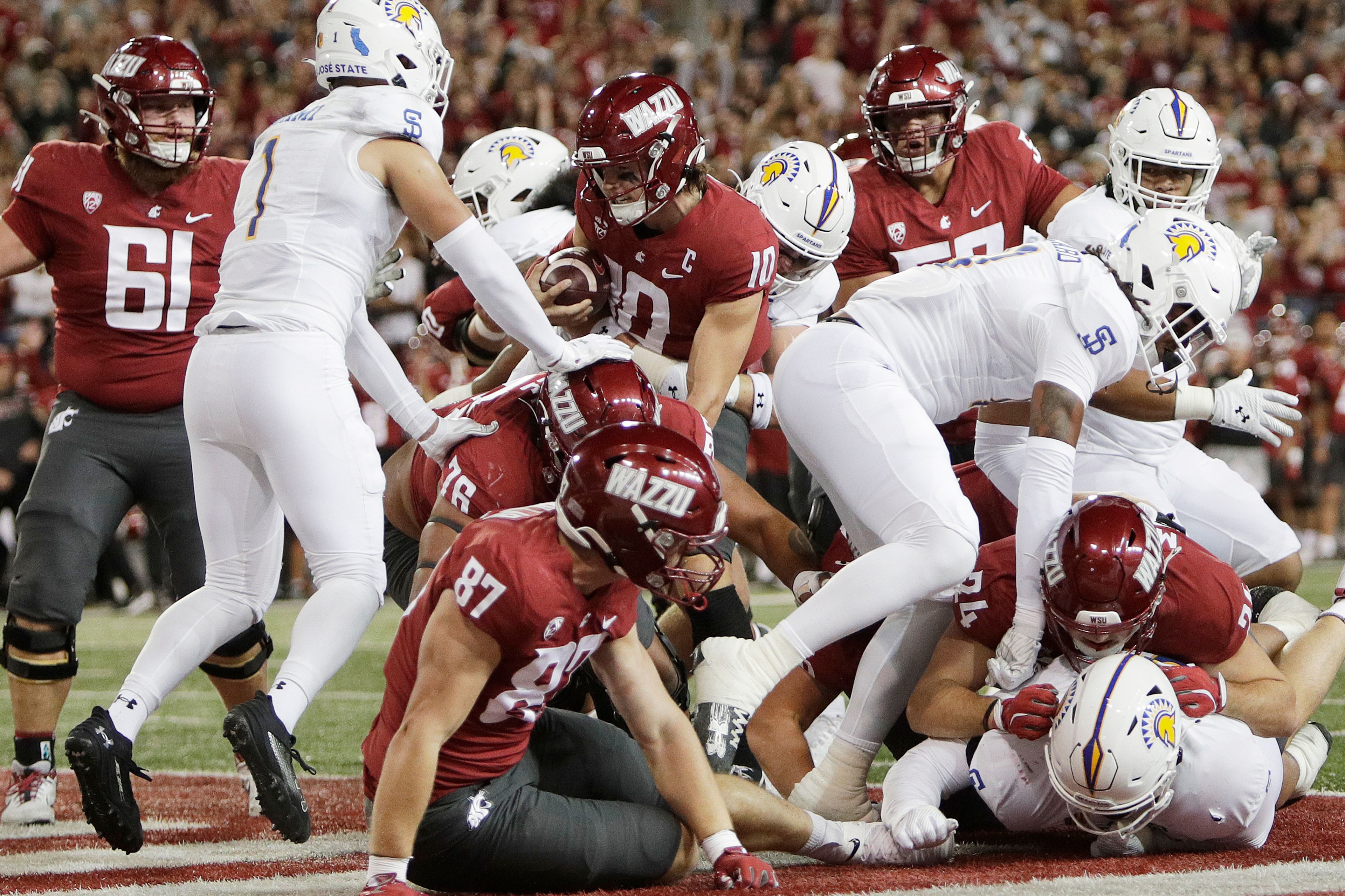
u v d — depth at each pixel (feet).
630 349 42.01
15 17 174.70
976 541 41.86
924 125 58.18
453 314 58.85
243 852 42.39
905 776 39.86
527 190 61.98
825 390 44.19
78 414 49.65
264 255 41.39
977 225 60.75
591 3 187.93
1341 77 174.19
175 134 48.52
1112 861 38.29
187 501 49.93
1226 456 127.65
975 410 60.54
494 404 42.80
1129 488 53.47
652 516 31.27
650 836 36.19
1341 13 181.68
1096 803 36.76
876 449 42.88
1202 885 33.94
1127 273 43.34
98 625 114.73
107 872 39.04
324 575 41.34
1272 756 38.88
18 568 48.52
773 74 180.55
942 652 41.88
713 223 47.57
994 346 44.09
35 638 48.03
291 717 38.91
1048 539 39.73
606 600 32.96
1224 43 177.27
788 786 44.45
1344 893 32.83
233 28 174.91
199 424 41.65
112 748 38.65
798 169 54.39
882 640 43.19
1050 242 45.09
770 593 120.16
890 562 41.39
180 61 48.16
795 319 58.85
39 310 135.33
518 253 57.93
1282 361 130.93
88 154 49.98
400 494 47.50
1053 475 40.91
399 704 34.53
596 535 31.60
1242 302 47.80
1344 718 63.05
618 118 44.91
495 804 34.60
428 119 42.70
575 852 35.09
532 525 32.76
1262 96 176.55
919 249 60.64
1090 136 155.33
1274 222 145.89
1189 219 44.27
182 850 42.68
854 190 59.82
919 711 40.88
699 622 47.65
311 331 41.14
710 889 35.40
